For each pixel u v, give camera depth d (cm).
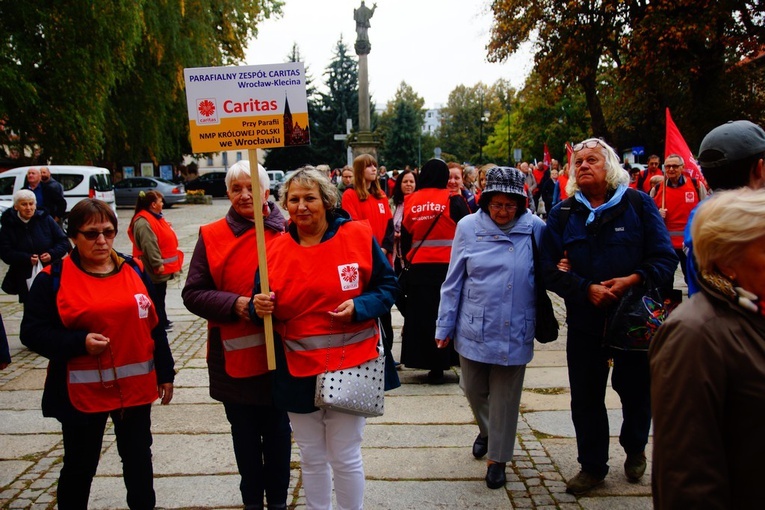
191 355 670
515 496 365
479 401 400
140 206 705
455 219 547
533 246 372
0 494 376
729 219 158
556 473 393
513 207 369
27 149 2122
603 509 348
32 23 1800
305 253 295
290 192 295
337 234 301
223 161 6981
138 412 313
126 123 2708
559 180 1444
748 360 153
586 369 355
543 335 371
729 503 154
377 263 307
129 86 2672
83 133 2016
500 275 369
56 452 438
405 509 354
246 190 328
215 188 4131
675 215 786
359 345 292
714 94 2152
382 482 386
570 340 361
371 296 293
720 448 154
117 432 316
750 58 2145
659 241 338
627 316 328
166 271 717
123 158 3384
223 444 445
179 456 426
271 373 318
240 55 3144
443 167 554
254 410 329
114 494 375
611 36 2166
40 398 546
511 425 374
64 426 302
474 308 375
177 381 582
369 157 605
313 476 302
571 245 347
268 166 5997
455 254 386
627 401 366
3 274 1220
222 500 367
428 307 553
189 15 2725
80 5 1852
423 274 552
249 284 322
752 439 153
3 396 552
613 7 1992
